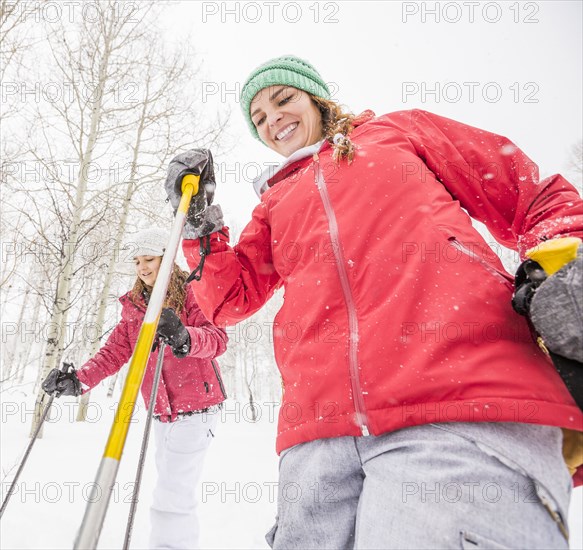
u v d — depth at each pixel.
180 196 1.46
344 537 0.93
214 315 1.57
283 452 1.09
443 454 0.76
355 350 0.95
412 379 0.85
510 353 0.83
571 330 0.73
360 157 1.21
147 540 2.79
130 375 0.91
